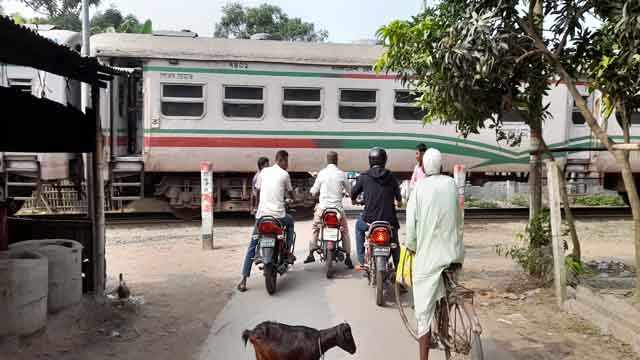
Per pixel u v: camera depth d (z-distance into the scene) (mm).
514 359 4602
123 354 4758
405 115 12773
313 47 12625
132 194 12469
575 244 6863
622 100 6230
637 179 14086
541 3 6199
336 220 7164
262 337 3846
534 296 6309
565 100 13188
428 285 4148
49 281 5184
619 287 6629
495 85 6371
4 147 5617
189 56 11938
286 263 6758
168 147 11922
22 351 4430
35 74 11195
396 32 6461
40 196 12086
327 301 6234
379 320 5633
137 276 7340
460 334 4734
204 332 5309
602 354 4695
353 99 12609
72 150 5906
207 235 9148
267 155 12336
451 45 5621
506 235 10914
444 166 13031
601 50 6199
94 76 5867
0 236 5211
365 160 12727
